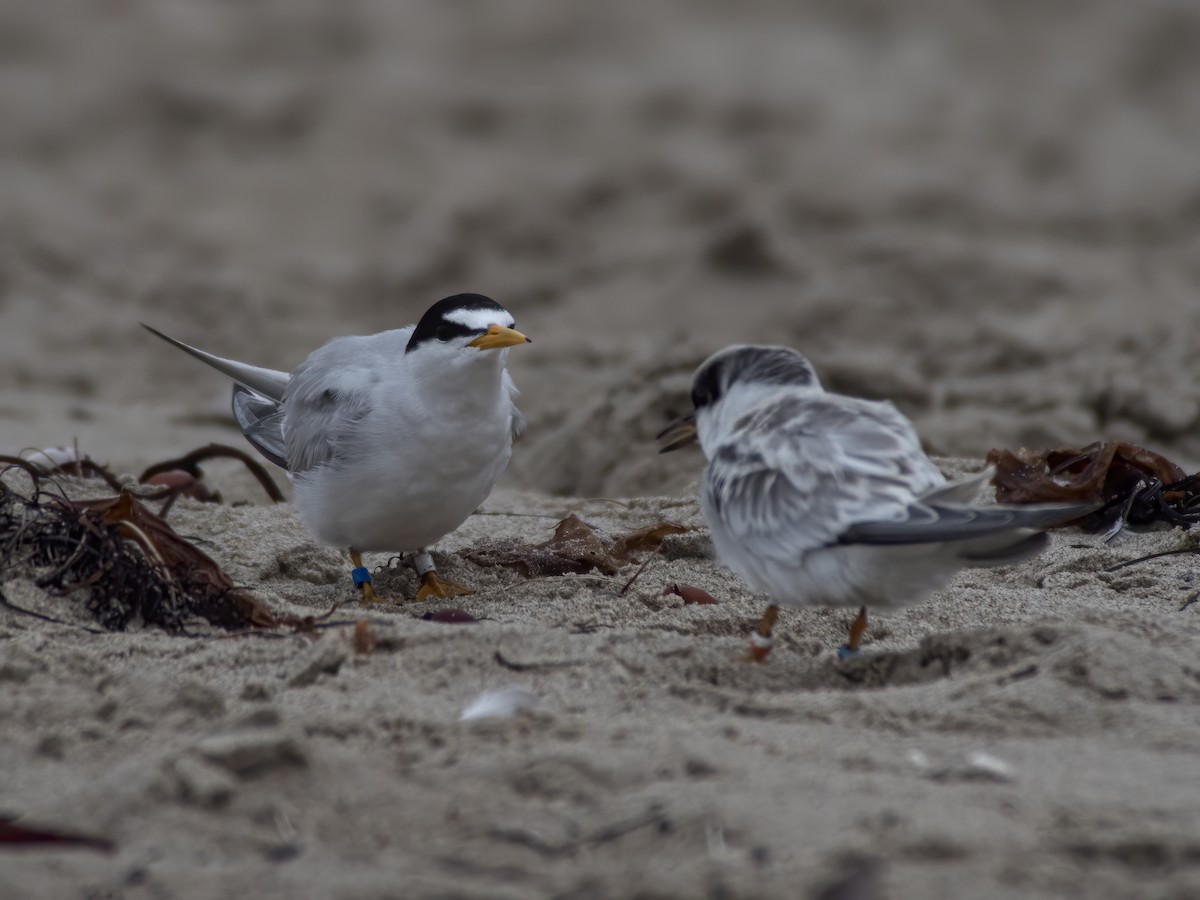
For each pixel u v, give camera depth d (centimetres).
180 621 883
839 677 780
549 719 663
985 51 4231
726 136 3716
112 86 4169
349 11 4694
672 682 752
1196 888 489
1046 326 2198
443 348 973
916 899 491
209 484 1474
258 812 569
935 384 1844
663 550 1124
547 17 4603
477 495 1022
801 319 2369
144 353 2427
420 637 801
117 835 554
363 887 509
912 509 734
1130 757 621
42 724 675
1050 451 1211
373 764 618
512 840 549
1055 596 973
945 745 643
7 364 2317
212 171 3722
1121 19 4328
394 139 3850
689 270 2628
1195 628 791
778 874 510
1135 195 3225
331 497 1012
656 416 1605
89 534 913
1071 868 511
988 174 3359
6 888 506
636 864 529
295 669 767
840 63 4200
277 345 2509
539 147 3725
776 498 784
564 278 2786
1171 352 1853
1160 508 1112
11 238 3097
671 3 4703
